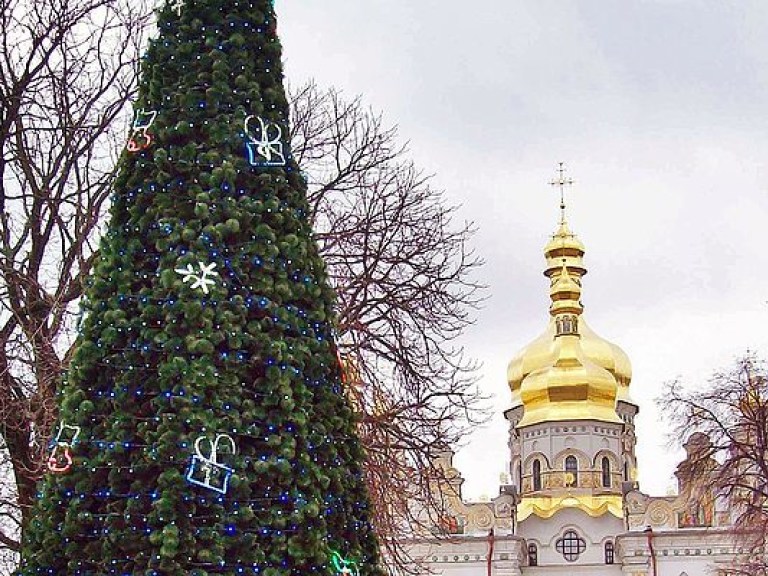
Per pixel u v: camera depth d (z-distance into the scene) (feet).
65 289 57.21
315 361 34.60
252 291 33.68
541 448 241.96
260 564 31.73
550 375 246.06
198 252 33.17
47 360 54.03
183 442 31.40
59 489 32.58
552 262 261.03
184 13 36.55
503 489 231.30
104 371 33.42
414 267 73.36
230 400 32.27
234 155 34.99
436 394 70.90
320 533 32.63
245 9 36.68
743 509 148.15
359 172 77.87
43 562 32.30
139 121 35.55
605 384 245.04
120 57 64.90
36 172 63.10
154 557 31.04
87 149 61.52
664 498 224.53
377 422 66.90
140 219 34.37
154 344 32.65
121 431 32.35
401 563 73.00
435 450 73.36
